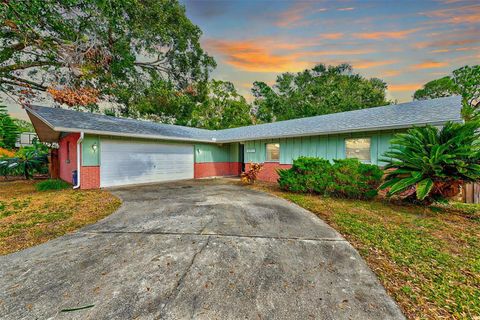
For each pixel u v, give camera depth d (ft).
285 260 9.20
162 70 40.37
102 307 6.35
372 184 20.71
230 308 6.31
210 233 12.13
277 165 35.99
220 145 46.80
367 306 6.43
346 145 28.43
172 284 7.46
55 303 6.54
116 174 31.17
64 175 37.27
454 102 26.30
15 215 15.94
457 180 16.07
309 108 92.12
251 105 107.76
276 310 6.23
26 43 23.40
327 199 21.39
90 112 40.14
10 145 62.39
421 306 6.44
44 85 30.71
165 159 37.17
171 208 17.78
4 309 6.31
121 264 8.78
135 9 29.27
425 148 17.17
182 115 49.29
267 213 16.35
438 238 11.60
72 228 13.17
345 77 103.81
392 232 12.44
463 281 7.68
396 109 29.66
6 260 9.23
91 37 28.32
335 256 9.60
